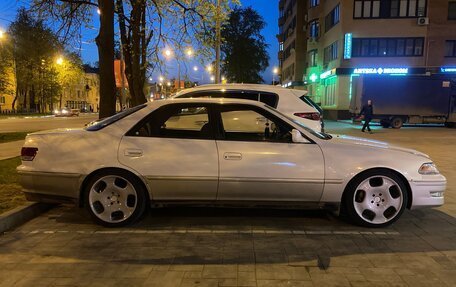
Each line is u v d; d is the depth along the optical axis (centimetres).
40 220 572
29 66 5969
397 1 3525
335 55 3881
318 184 525
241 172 519
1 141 1595
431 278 392
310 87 5066
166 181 521
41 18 1190
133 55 1402
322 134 589
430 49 3534
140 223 557
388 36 3559
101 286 374
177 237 504
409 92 2770
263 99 811
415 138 1997
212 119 540
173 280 386
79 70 6575
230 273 402
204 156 521
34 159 536
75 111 6116
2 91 6238
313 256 446
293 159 524
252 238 503
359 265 422
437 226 557
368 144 555
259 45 4872
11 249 464
